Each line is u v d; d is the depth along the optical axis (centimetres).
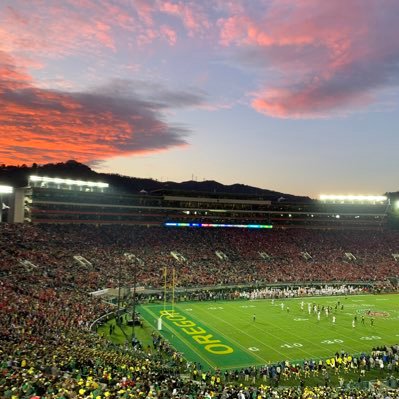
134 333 4925
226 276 8725
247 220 11975
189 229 11069
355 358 4028
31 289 5472
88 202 9875
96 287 6650
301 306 6781
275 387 3356
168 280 7938
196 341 4866
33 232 8319
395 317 6266
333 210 12812
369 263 10550
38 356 2727
